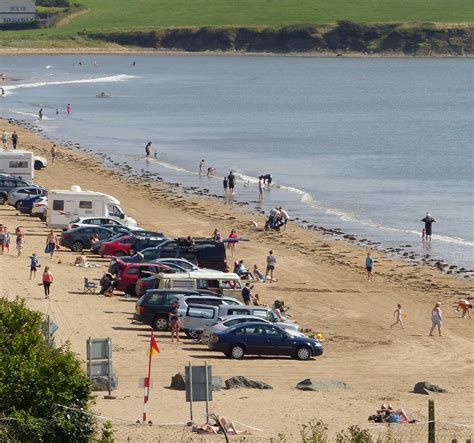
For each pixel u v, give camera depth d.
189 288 168.00
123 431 93.69
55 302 167.12
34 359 83.81
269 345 140.25
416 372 135.62
